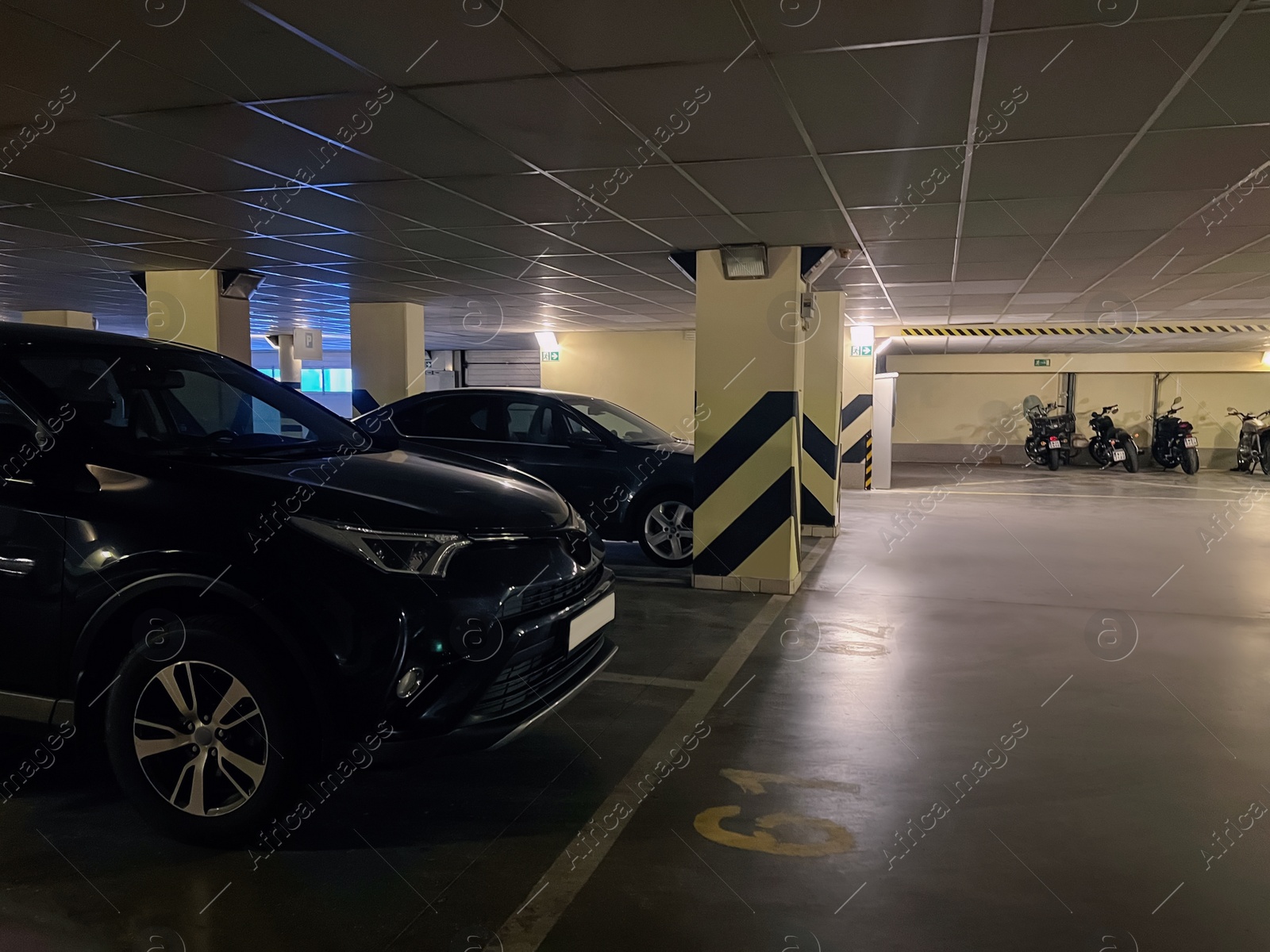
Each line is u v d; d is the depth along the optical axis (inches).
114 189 193.6
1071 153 159.6
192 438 123.7
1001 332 532.7
